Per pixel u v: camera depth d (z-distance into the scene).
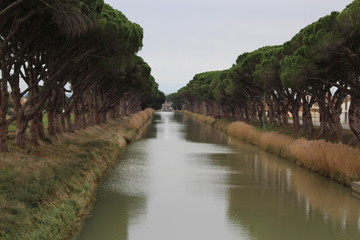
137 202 14.81
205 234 11.26
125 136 37.88
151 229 11.60
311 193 16.75
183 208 14.08
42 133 21.42
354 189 16.47
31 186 11.51
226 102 62.72
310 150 22.83
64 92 26.58
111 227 11.70
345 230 11.79
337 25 18.72
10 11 12.31
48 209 10.56
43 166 14.72
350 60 18.89
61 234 9.98
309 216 13.28
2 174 12.18
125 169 22.02
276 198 15.83
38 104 17.83
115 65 22.36
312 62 21.12
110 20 17.48
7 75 15.27
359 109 27.19
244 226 12.08
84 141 25.45
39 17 13.53
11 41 15.12
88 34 16.28
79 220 12.05
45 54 17.84
